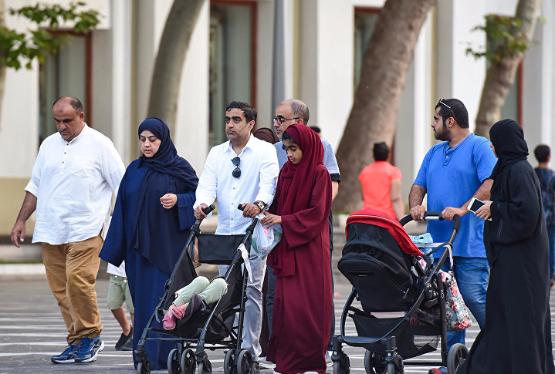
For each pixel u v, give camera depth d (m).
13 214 66.62
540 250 25.31
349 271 26.36
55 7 59.53
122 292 33.69
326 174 27.98
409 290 26.52
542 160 54.78
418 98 79.38
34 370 30.20
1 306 47.12
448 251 27.28
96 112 69.88
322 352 27.66
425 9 66.44
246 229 28.27
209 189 29.53
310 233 27.62
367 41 78.50
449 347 28.22
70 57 69.50
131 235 29.95
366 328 26.70
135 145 70.44
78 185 31.48
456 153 28.66
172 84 61.69
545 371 25.31
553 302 50.72
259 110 74.88
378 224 26.16
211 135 73.94
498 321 25.45
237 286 27.81
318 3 75.38
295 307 27.53
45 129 69.06
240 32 74.56
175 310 26.73
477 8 80.44
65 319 32.09
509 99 86.38
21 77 66.62
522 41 72.69
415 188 29.34
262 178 29.08
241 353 27.36
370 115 66.19
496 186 25.61
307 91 75.81
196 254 29.84
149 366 28.39
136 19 70.19
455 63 79.81
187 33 61.75
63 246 31.81
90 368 30.59
